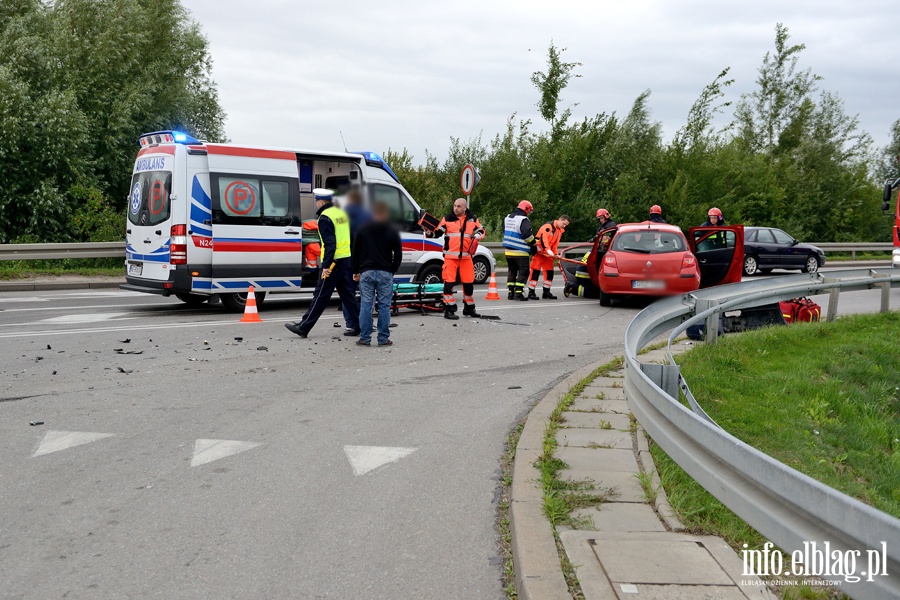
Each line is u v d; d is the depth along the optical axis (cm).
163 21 2719
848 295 1936
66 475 514
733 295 1054
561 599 323
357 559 393
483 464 546
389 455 563
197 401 713
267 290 1362
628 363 521
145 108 2545
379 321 1027
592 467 504
